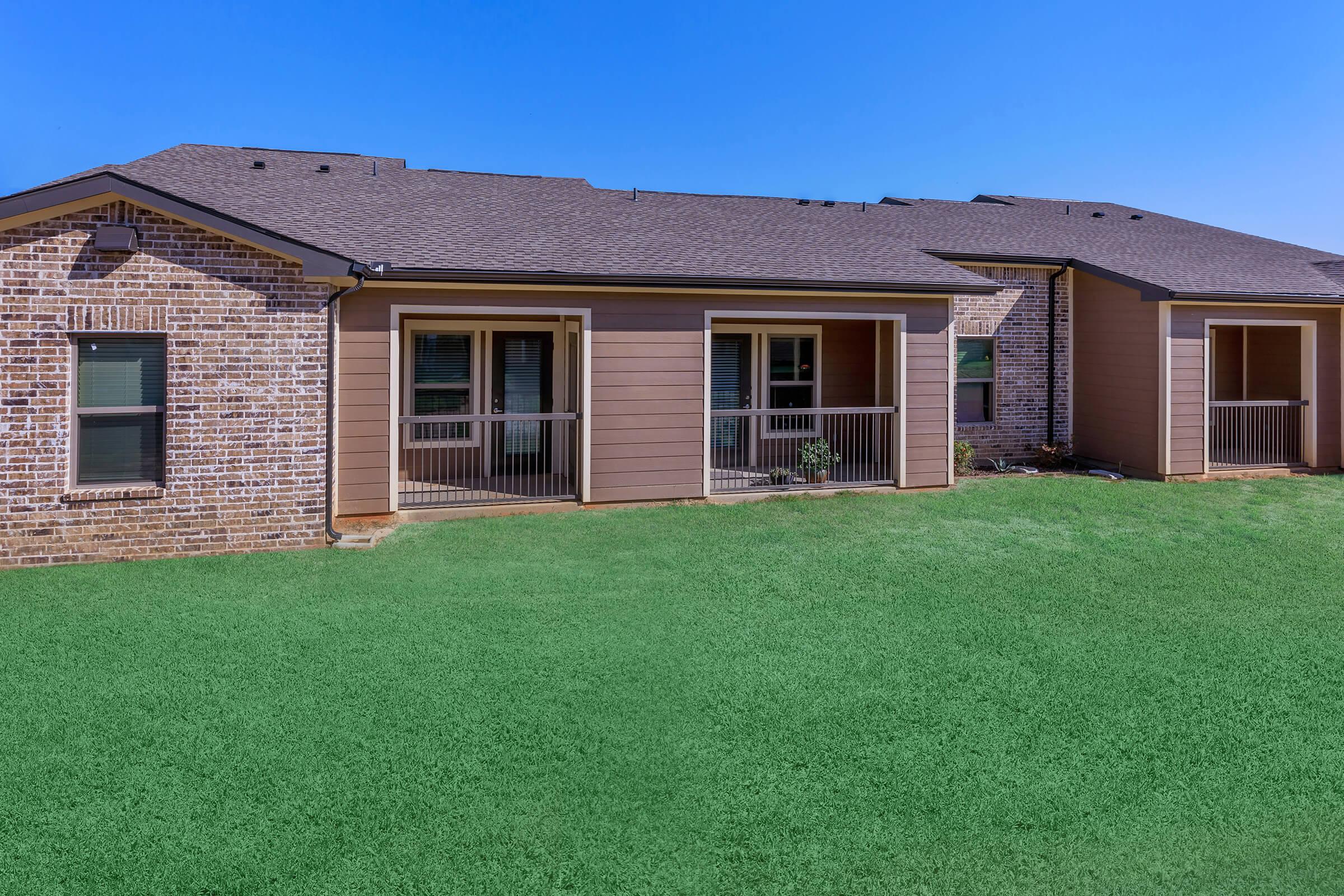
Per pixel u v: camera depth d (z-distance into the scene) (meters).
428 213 13.02
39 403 8.54
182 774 4.41
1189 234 19.44
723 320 15.08
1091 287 15.78
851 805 4.21
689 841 3.89
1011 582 8.10
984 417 16.09
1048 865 3.75
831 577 8.27
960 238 16.23
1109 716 5.20
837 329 15.70
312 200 12.88
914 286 12.51
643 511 11.39
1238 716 5.21
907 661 6.06
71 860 3.69
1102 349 15.53
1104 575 8.41
